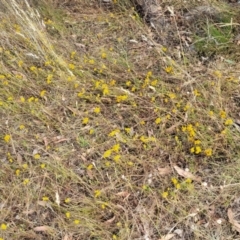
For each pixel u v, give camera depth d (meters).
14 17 1.67
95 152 1.33
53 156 1.32
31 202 1.25
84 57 1.58
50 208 1.23
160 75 1.50
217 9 1.65
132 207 1.21
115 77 1.50
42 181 1.28
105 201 1.23
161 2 1.72
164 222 1.18
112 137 1.34
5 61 1.59
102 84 1.46
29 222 1.21
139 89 1.46
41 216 1.23
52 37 1.67
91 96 1.45
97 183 1.26
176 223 1.16
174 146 1.31
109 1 1.83
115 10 1.79
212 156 1.27
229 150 1.27
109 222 1.19
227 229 1.15
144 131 1.36
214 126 1.32
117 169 1.28
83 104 1.44
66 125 1.40
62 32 1.69
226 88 1.41
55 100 1.46
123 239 1.15
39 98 1.49
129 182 1.24
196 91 1.37
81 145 1.35
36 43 1.55
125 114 1.41
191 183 1.23
